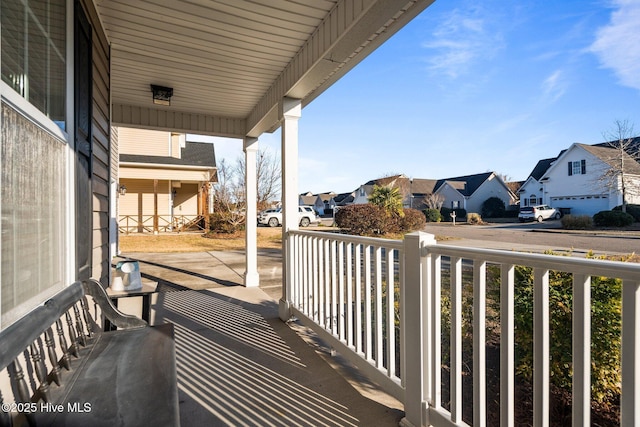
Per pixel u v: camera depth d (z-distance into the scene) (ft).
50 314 4.21
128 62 11.37
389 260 6.48
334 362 8.38
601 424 6.08
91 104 7.89
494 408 7.24
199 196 53.01
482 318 4.70
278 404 6.52
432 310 5.46
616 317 5.65
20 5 4.58
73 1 6.40
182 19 8.91
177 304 13.76
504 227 59.52
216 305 13.62
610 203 68.74
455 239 37.83
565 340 6.15
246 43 10.09
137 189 48.60
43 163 5.08
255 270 17.37
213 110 16.47
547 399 3.93
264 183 62.95
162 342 5.73
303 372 7.83
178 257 28.48
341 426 5.88
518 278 7.09
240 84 13.17
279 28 9.32
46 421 3.57
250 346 9.34
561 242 33.50
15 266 4.20
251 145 17.95
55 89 5.81
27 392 3.63
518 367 6.76
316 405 6.50
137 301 10.12
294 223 11.90
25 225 4.48
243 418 6.07
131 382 4.40
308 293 10.14
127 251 32.71
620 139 66.23
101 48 9.32
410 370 5.72
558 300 6.21
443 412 5.31
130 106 15.66
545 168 88.17
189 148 55.47
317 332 9.25
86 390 4.19
